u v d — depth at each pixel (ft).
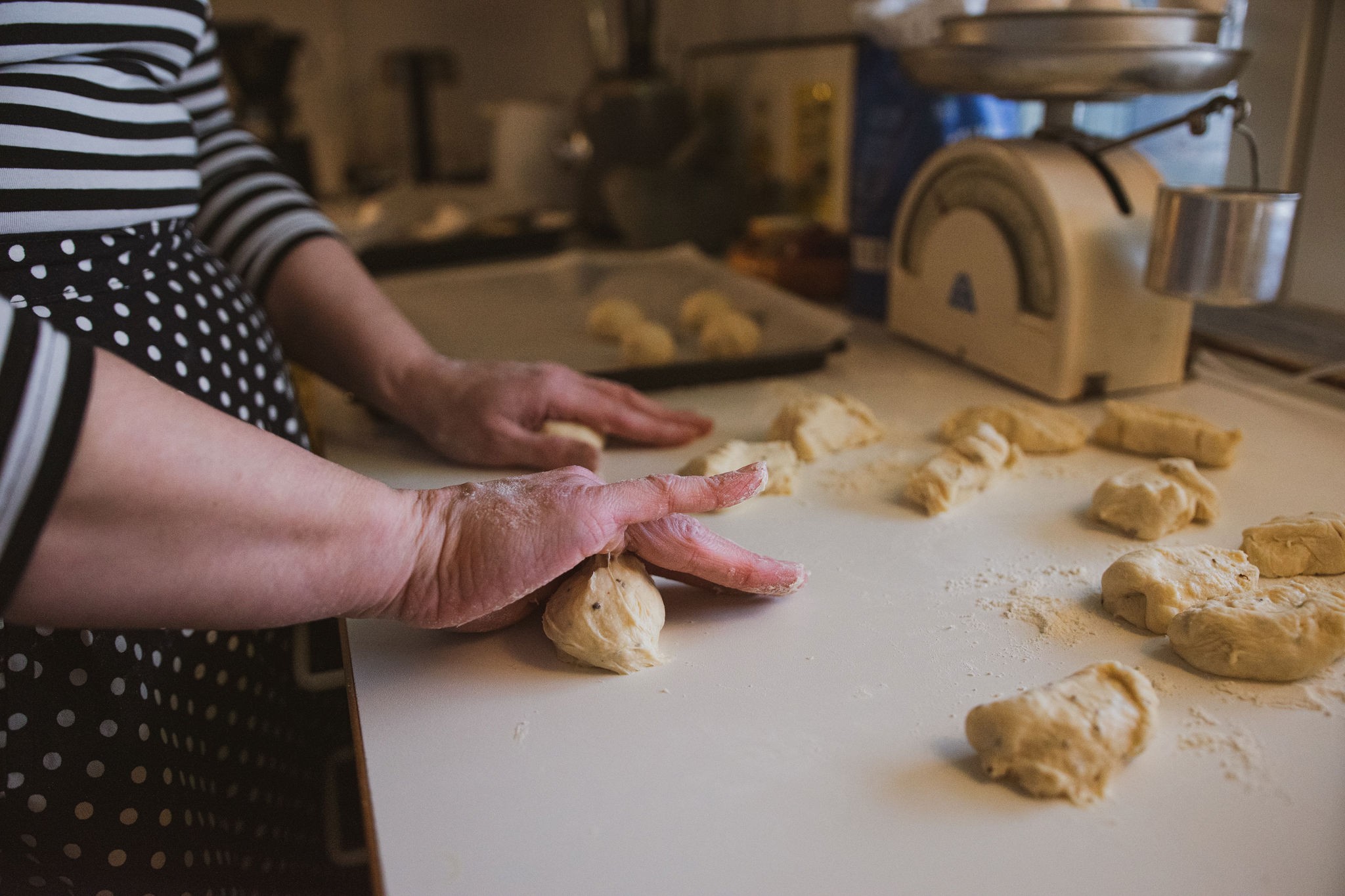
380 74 10.20
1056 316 3.52
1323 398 3.58
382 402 3.39
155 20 2.55
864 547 2.66
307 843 2.86
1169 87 3.26
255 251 3.38
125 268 2.44
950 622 2.28
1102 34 3.26
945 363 4.26
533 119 8.38
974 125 4.62
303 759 2.89
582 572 2.20
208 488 1.66
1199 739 1.87
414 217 7.71
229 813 2.51
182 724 2.36
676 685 2.08
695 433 3.43
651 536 2.28
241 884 2.52
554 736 1.94
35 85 2.20
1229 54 3.22
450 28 10.87
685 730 1.94
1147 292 3.55
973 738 1.82
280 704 2.77
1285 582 2.29
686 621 2.33
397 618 2.07
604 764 1.86
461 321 5.12
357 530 1.90
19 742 2.07
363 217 7.10
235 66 8.24
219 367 2.65
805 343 4.38
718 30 8.11
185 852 2.30
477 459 3.27
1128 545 2.62
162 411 1.63
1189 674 2.06
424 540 2.02
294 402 3.12
